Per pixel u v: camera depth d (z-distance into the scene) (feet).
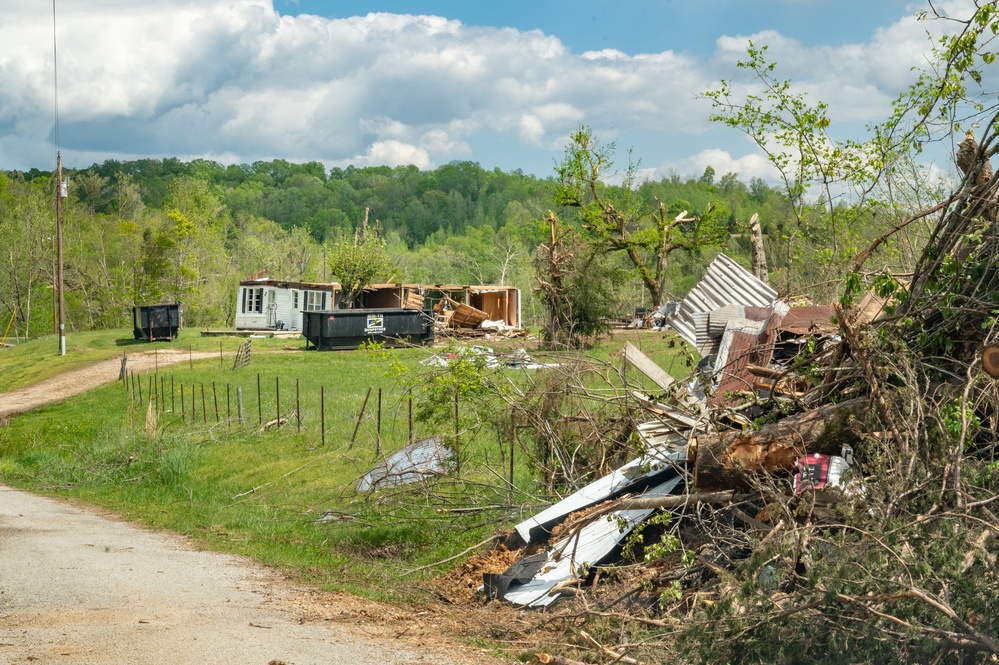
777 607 20.18
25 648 21.86
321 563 39.14
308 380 107.34
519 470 48.29
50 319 290.97
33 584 31.32
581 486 39.42
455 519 43.39
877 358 25.38
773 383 30.45
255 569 37.47
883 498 22.47
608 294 118.21
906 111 49.29
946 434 22.79
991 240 24.72
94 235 307.58
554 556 31.55
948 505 21.47
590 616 26.13
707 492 27.89
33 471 80.33
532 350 44.98
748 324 36.37
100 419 101.19
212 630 24.86
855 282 26.32
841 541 20.77
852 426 25.95
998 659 17.97
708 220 136.05
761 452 26.63
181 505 58.85
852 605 19.13
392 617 28.60
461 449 46.78
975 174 24.67
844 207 56.34
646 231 135.85
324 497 54.13
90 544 42.83
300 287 181.06
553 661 22.91
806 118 58.13
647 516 30.78
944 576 18.75
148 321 171.32
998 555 19.02
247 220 375.25
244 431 80.48
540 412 42.09
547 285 103.30
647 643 22.53
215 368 127.54
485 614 29.37
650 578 27.58
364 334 143.23
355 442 67.05
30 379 145.59
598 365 41.37
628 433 38.70
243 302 182.09
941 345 25.70
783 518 24.63
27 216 292.81
